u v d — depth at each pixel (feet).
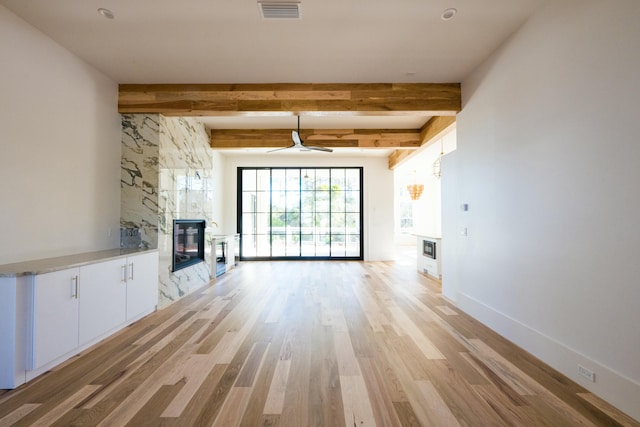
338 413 6.19
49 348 7.73
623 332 6.26
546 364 8.31
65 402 6.55
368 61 11.47
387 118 18.17
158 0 8.17
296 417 6.07
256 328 10.95
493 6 8.52
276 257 27.43
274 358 8.62
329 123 19.24
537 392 6.98
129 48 10.50
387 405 6.47
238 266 24.31
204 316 12.29
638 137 5.95
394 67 11.94
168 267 14.05
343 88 13.24
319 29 9.49
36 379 7.46
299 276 20.30
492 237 11.00
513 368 8.11
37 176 9.37
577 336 7.38
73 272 8.48
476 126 12.08
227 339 9.96
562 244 7.84
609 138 6.54
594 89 6.90
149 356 8.73
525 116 9.25
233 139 20.56
